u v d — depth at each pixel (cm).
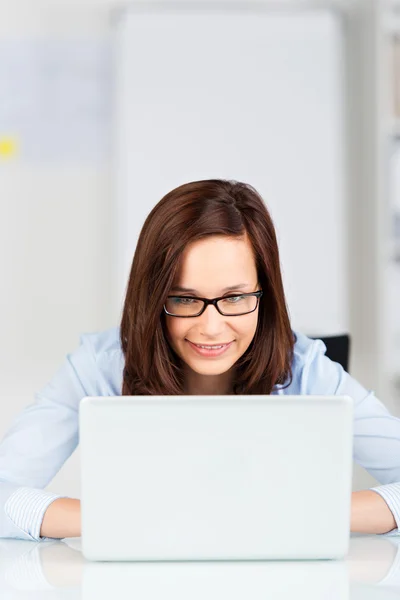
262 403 128
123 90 456
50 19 465
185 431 128
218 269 169
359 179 478
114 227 469
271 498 129
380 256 432
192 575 123
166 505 129
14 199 470
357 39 473
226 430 128
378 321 434
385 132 432
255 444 128
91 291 476
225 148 461
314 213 466
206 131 460
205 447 128
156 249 172
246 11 459
